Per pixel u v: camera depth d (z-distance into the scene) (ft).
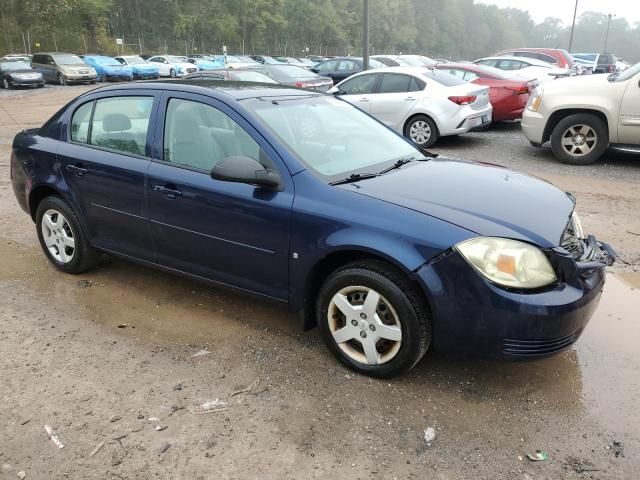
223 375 10.71
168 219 12.50
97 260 15.30
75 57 98.63
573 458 8.60
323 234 10.27
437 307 9.45
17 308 13.46
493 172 12.46
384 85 35.01
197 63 123.44
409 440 8.96
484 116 34.83
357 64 64.13
